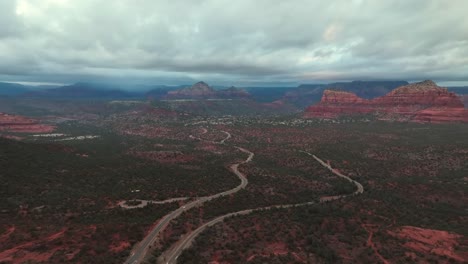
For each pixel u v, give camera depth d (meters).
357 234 85.62
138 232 87.12
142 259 74.81
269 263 69.69
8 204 100.44
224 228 90.81
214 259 73.44
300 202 124.62
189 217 101.56
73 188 123.88
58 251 72.81
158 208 108.94
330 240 82.31
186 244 83.50
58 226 87.38
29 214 95.19
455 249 75.88
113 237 82.31
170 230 91.19
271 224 92.38
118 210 103.81
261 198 125.88
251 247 78.31
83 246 75.88
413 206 116.00
